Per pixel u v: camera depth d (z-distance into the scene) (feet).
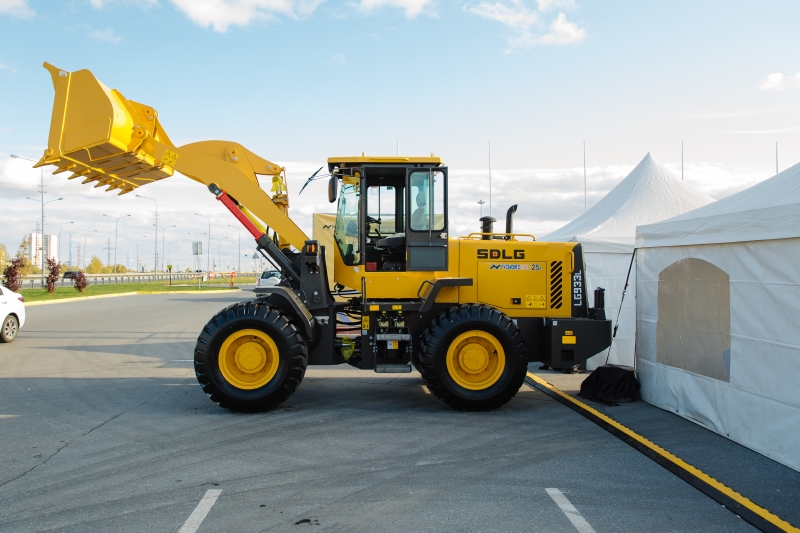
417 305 21.47
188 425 18.66
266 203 22.91
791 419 14.88
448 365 20.59
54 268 95.50
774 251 15.49
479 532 11.11
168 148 22.67
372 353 21.59
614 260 29.30
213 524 11.37
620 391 22.63
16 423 18.74
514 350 20.54
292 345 20.13
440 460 15.33
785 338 15.08
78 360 31.71
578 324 21.99
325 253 23.21
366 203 22.11
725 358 17.56
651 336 21.95
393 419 19.67
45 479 13.74
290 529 11.18
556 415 20.34
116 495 12.80
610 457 15.66
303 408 21.18
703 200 35.96
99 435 17.42
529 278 22.81
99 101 20.97
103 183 23.65
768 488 13.42
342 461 15.20
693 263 19.24
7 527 11.16
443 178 21.94
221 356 20.10
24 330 46.16
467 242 22.63
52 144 21.12
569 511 12.11
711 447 16.51
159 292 113.70
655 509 12.25
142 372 28.19
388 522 11.51
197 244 128.77
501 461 15.28
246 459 15.31
